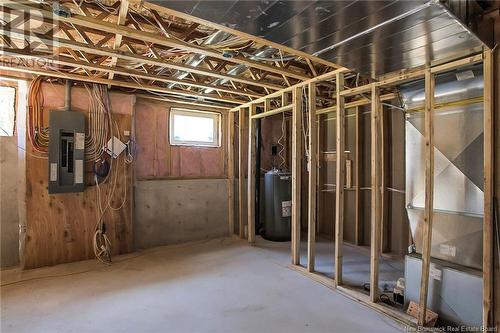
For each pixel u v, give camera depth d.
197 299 2.67
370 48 2.01
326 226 5.14
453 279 2.17
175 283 3.03
